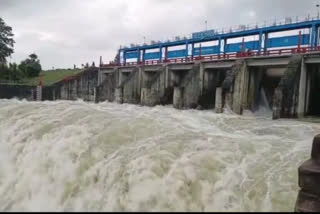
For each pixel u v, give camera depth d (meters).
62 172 11.95
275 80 40.75
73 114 19.20
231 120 25.80
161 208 9.14
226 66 40.31
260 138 16.94
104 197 10.19
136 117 18.91
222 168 11.04
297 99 31.72
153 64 51.47
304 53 31.55
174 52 54.78
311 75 33.72
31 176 12.33
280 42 39.19
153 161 11.20
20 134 16.16
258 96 40.84
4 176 13.18
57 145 13.70
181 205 9.20
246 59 37.25
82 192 10.76
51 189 11.34
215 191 9.70
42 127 16.42
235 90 36.25
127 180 10.38
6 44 86.56
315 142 9.66
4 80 70.94
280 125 23.42
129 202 9.55
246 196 9.50
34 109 21.92
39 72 89.06
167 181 10.00
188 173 10.41
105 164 11.66
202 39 47.81
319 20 34.88
